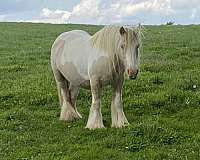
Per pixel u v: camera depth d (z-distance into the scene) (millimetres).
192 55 21188
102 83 10883
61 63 12078
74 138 10383
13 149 9859
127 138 9844
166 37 29109
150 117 11703
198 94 13539
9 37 32969
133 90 14625
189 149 9047
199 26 37969
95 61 10703
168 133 9969
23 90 15406
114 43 10359
